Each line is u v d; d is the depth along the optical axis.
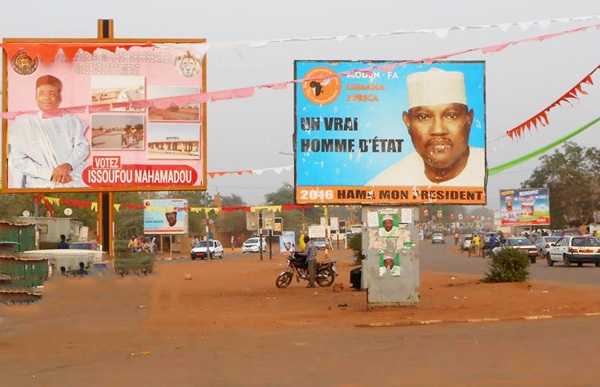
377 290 19.92
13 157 24.94
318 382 9.82
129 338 15.10
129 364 11.80
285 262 58.12
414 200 21.50
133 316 18.62
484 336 13.85
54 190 25.11
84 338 15.23
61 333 15.97
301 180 21.39
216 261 63.53
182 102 14.79
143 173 25.56
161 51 25.38
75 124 25.20
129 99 25.27
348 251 82.44
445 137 21.58
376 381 9.77
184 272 44.16
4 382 10.45
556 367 10.42
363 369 10.70
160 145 25.64
